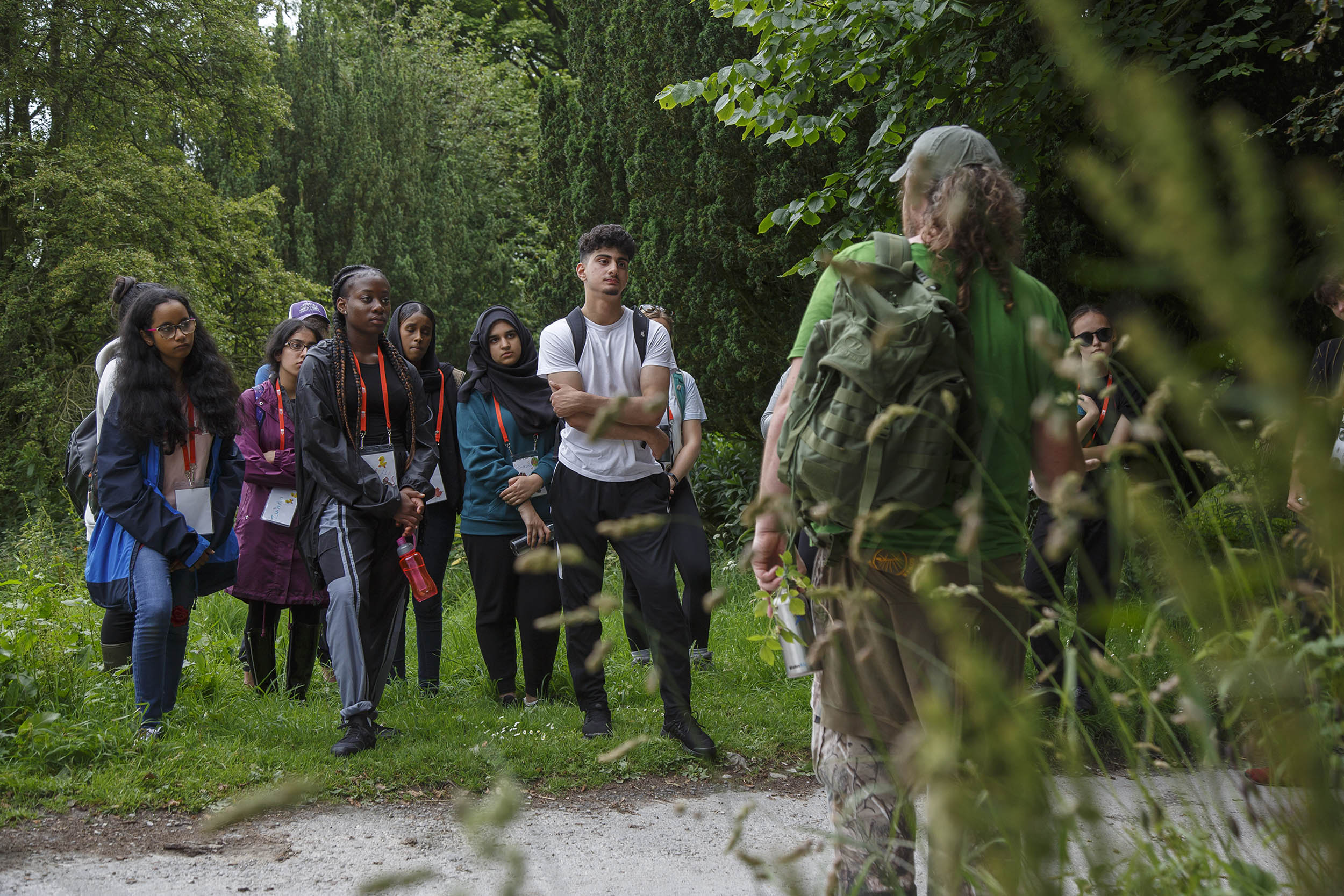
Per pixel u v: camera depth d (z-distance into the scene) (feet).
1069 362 4.18
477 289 72.49
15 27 59.06
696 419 17.04
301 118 69.31
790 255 25.93
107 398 12.68
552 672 15.87
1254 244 2.08
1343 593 3.33
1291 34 17.44
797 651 7.61
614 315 13.62
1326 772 3.10
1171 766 3.99
